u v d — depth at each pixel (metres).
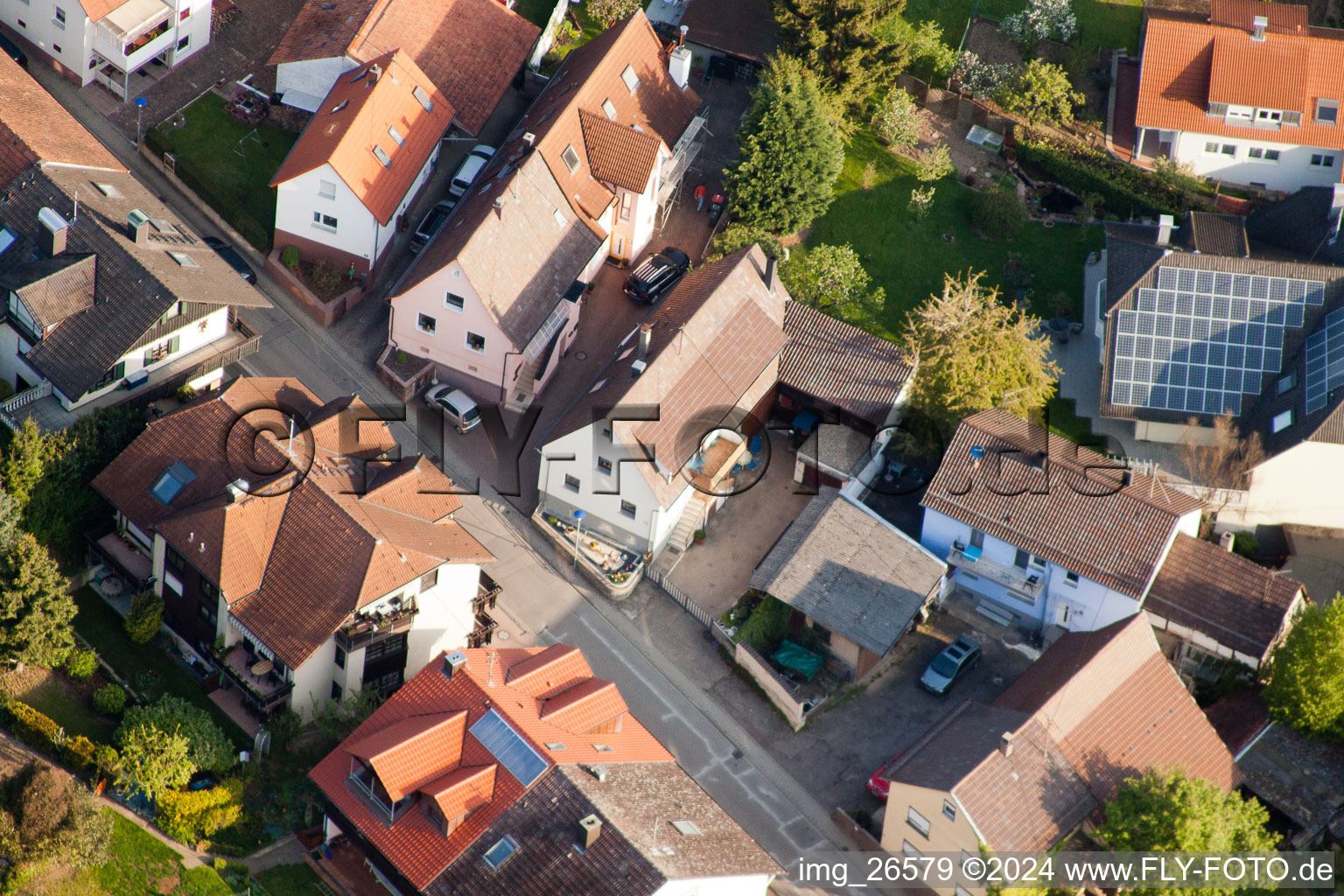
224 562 66.50
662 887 55.94
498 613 73.25
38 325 72.00
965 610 76.88
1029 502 75.00
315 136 83.31
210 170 86.56
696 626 74.38
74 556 71.44
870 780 68.88
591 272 86.50
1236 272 85.62
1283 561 80.88
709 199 91.69
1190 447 83.81
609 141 86.00
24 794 58.00
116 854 60.97
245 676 67.12
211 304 74.50
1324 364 81.69
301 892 61.84
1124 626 69.62
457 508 73.06
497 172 84.94
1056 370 85.44
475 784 59.53
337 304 82.50
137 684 67.69
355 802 60.44
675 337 77.06
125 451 70.81
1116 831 63.09
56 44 88.06
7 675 65.31
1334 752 71.62
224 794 63.03
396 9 90.25
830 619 72.31
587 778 60.19
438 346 80.94
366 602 65.94
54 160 77.12
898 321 88.25
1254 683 73.69
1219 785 68.06
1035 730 65.25
